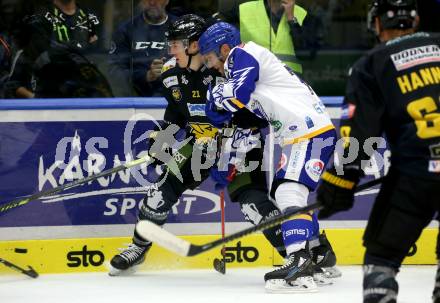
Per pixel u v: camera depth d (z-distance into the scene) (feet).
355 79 30.48
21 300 42.42
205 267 49.98
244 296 42.39
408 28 31.30
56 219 48.96
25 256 48.83
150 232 31.04
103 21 50.83
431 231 50.24
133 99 49.29
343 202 30.60
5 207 45.68
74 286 45.57
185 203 49.67
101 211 49.24
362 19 52.11
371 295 30.01
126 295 43.21
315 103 43.39
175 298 42.29
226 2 51.44
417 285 44.86
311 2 51.80
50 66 50.88
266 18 51.47
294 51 52.08
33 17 50.52
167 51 51.24
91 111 48.83
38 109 48.44
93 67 51.11
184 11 51.34
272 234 44.70
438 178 29.48
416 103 29.81
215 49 43.91
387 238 30.17
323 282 44.83
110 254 49.39
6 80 50.72
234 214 49.93
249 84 41.65
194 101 46.42
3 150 48.37
